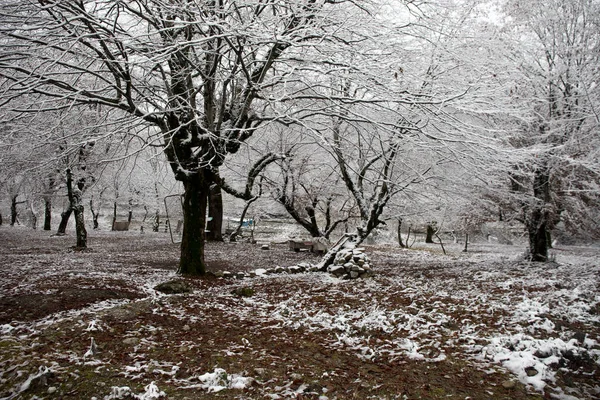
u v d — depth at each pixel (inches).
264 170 659.4
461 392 144.6
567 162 441.4
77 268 413.1
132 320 215.6
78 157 573.3
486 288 314.0
